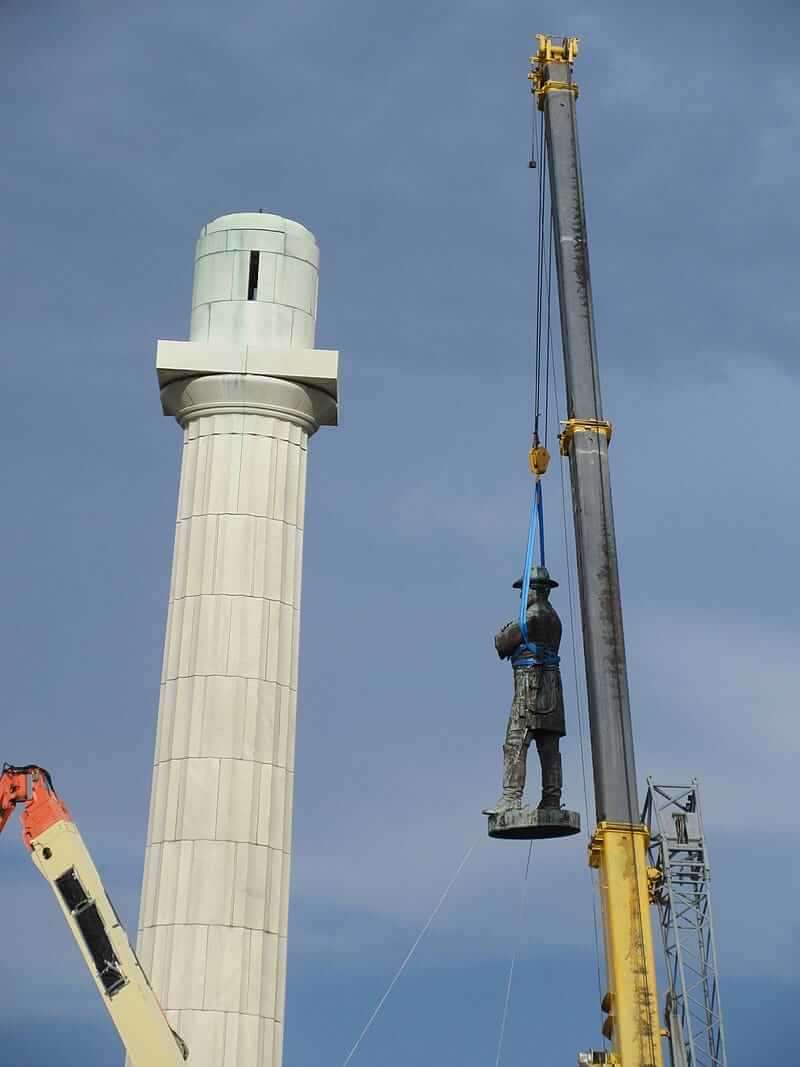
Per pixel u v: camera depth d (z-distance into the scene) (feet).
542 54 227.20
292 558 196.24
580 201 216.13
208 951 177.68
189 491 197.16
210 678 188.03
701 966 263.08
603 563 191.31
